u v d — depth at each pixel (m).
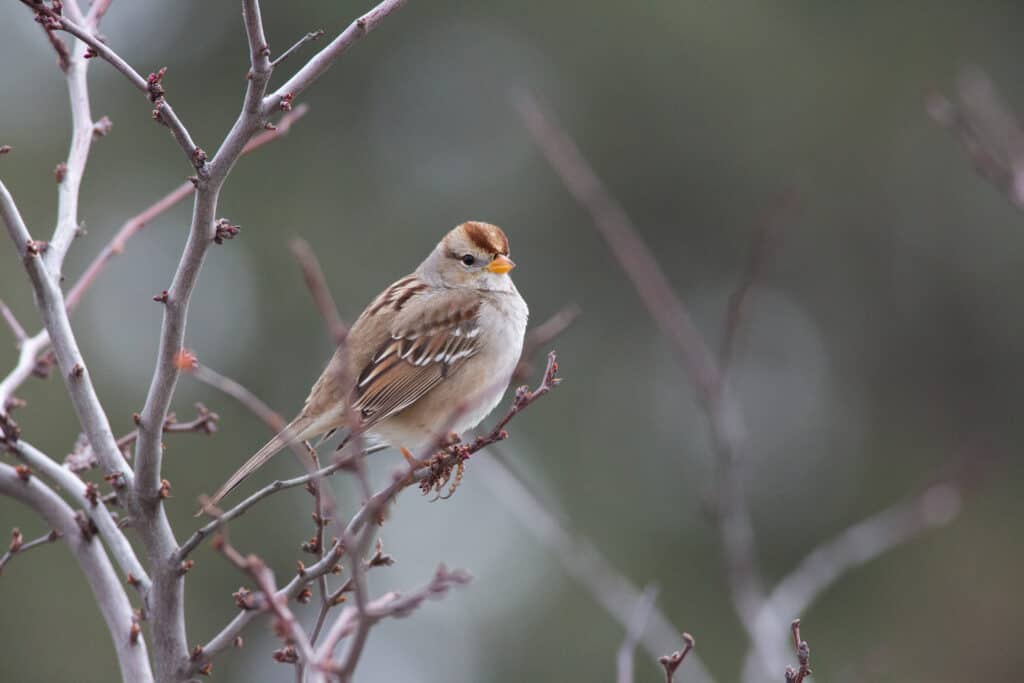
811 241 18.34
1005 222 18.41
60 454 13.38
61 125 16.14
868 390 18.44
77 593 13.43
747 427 17.78
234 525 14.24
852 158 18.09
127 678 5.56
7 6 16.23
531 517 7.73
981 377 18.55
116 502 6.04
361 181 17.09
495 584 15.01
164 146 16.47
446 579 4.22
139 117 16.48
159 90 4.96
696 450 16.41
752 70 17.72
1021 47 18.58
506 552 15.16
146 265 15.69
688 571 15.76
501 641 14.74
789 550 17.42
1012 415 18.41
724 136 17.73
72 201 6.14
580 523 15.93
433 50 17.62
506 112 17.52
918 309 18.47
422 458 5.05
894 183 18.25
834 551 8.59
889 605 15.94
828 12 18.33
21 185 15.59
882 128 18.12
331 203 16.84
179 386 14.90
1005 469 16.91
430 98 17.59
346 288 16.34
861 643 15.65
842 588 16.03
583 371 17.02
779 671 7.23
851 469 17.83
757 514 17.45
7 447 5.74
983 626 15.80
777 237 8.34
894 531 9.15
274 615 4.30
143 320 15.32
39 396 13.48
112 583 5.71
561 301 17.25
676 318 7.71
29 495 5.75
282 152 16.94
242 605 5.41
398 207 17.11
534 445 16.42
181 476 14.34
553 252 17.38
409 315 7.95
